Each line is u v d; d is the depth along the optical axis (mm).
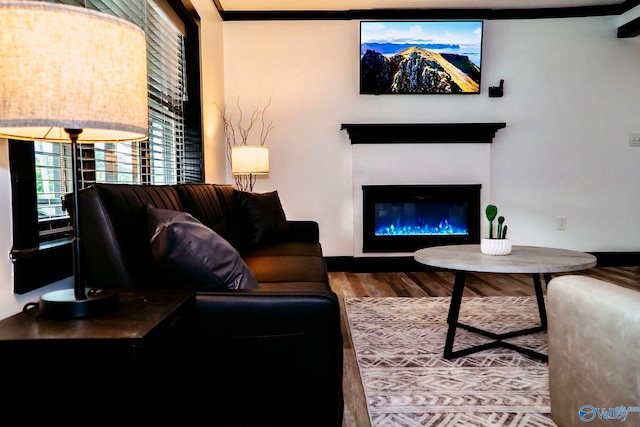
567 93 4352
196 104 3268
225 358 1170
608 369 1018
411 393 1758
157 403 897
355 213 4285
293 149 4316
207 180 3557
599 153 4402
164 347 940
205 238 1274
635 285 3611
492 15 4262
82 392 824
